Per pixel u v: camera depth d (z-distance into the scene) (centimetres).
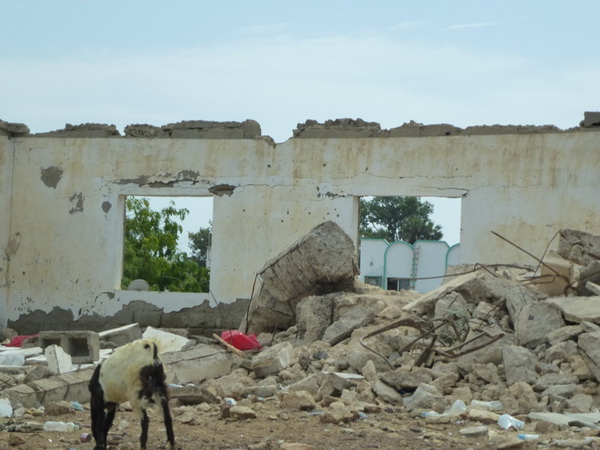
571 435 923
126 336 1577
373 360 1217
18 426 975
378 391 1117
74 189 2062
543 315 1219
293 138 1956
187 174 2008
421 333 1280
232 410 1029
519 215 1808
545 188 1792
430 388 1088
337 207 1920
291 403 1082
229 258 1977
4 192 2078
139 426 993
